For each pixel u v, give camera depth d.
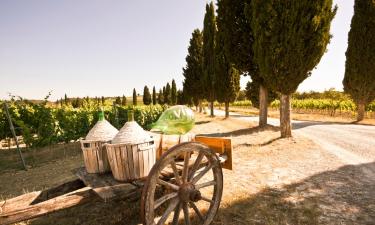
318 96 70.75
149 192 2.97
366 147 10.27
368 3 21.73
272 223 4.07
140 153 3.34
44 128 13.05
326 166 7.41
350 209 4.54
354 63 22.97
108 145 3.34
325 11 11.14
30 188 6.78
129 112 3.56
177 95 77.44
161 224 3.16
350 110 30.98
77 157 10.89
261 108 16.73
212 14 30.47
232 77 25.92
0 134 13.64
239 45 16.02
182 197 3.40
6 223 2.58
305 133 14.90
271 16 11.55
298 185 5.84
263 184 5.96
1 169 9.93
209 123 23.17
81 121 14.77
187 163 3.41
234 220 4.19
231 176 6.63
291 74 11.55
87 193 3.05
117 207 4.67
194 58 39.66
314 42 11.09
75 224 4.23
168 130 3.90
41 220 4.48
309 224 4.05
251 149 9.93
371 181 5.98
